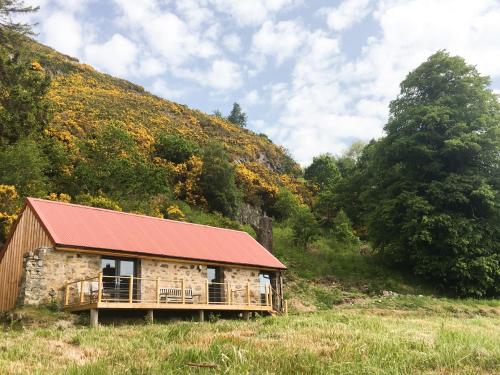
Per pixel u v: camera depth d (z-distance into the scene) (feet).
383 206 113.39
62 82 206.39
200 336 40.37
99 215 75.15
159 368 29.19
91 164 113.91
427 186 111.24
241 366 29.12
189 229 86.53
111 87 228.22
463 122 110.52
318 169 208.23
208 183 142.51
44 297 61.16
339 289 106.83
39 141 111.65
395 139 118.11
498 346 39.50
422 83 120.06
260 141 230.89
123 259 69.26
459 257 103.60
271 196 165.78
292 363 30.68
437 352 34.65
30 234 67.97
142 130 164.86
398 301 95.61
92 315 58.13
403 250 112.98
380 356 33.06
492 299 104.68
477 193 103.76
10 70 83.92
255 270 85.46
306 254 127.03
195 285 75.61
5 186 85.40
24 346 36.76
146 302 65.77
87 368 28.94
